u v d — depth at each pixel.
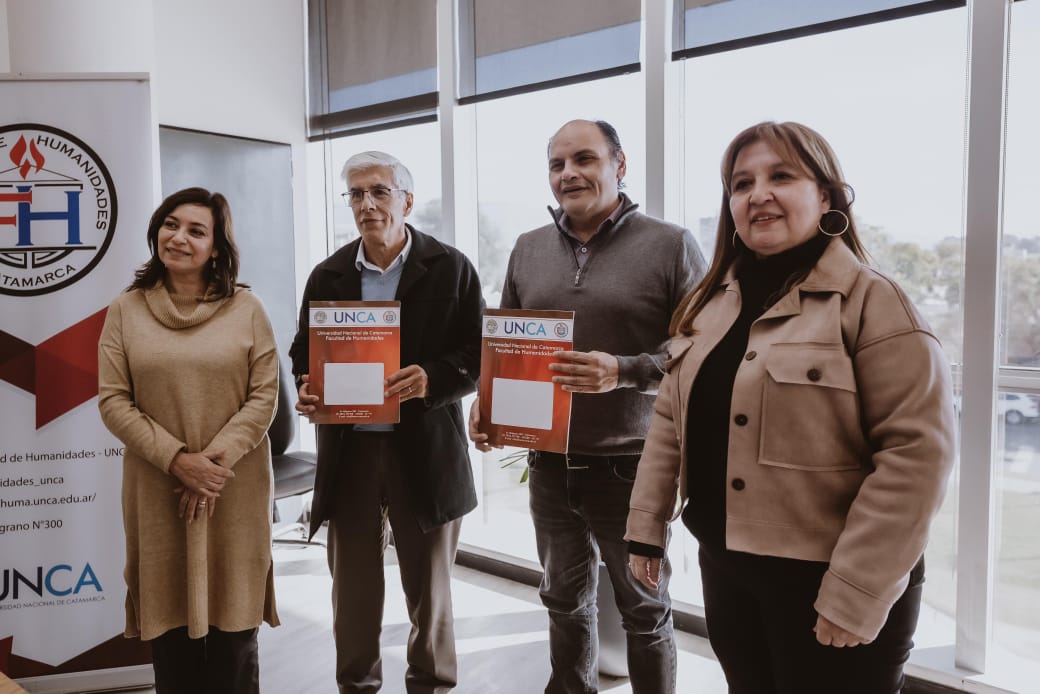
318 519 2.08
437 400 1.98
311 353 1.91
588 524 2.02
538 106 3.17
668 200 2.77
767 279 1.28
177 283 1.92
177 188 3.48
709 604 1.36
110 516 2.40
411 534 2.10
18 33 2.65
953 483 2.31
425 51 3.51
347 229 4.08
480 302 2.16
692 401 1.32
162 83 3.41
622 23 2.84
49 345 2.32
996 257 2.10
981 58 2.08
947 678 2.22
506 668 2.60
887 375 1.10
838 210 1.23
